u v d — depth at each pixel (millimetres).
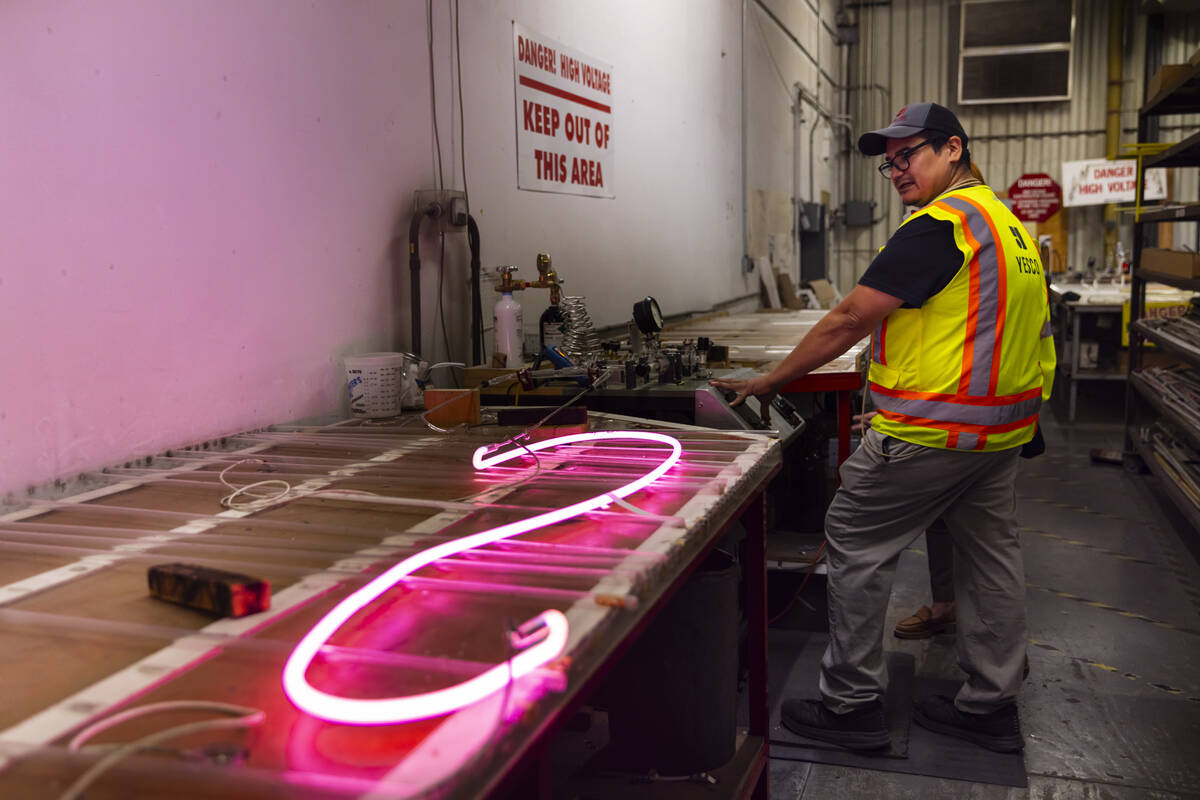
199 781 648
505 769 712
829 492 3428
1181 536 3840
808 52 9391
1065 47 10578
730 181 6605
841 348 2043
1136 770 2105
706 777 1739
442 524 1310
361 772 676
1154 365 6586
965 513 2191
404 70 2742
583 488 1520
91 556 1207
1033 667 2643
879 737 2199
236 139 2092
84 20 1696
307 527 1317
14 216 1577
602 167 4234
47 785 657
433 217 2773
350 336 2541
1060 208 10984
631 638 989
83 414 1726
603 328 4297
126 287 1812
